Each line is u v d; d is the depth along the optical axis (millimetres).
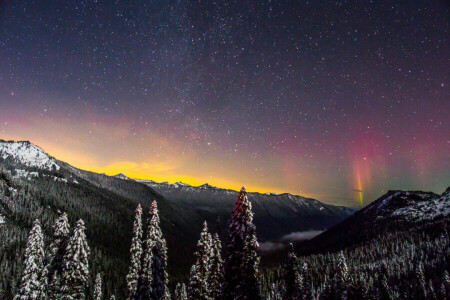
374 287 115062
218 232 37531
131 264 36812
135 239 37500
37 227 42594
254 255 21453
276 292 99188
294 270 43031
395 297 111062
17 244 154875
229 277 21969
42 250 42625
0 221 180875
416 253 174875
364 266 167500
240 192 22906
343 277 45844
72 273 34062
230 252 22172
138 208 38344
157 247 29984
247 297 20547
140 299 28016
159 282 29297
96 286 49000
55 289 37500
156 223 30500
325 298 50594
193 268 33812
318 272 155500
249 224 22172
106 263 162500
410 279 130000
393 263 158750
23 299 39844
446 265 136250
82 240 35312
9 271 113125
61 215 41312
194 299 32469
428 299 106875
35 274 41219
